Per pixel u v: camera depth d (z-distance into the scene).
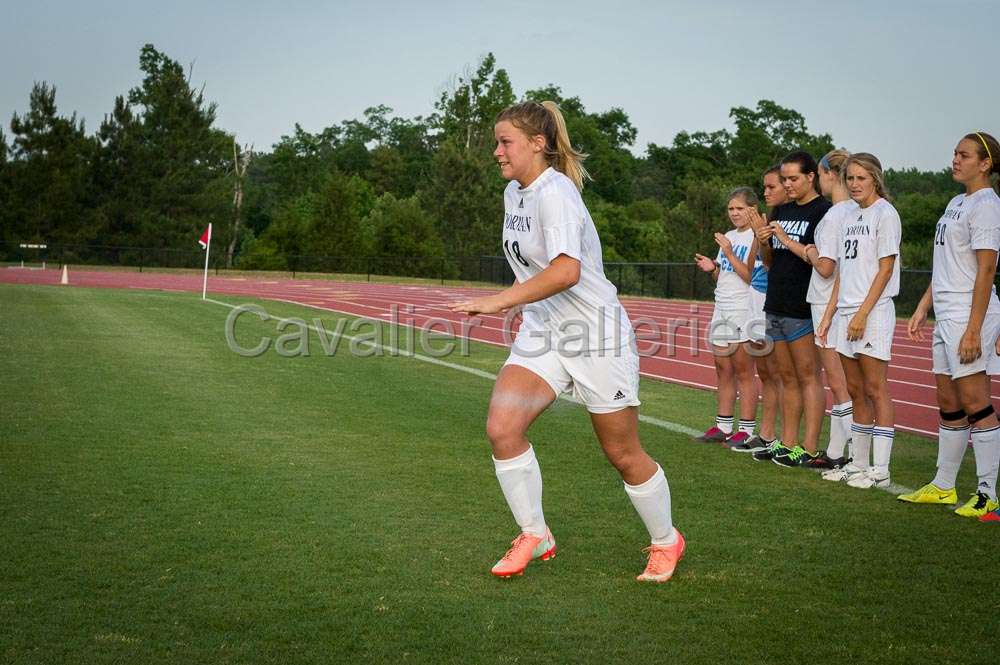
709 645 3.45
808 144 81.69
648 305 31.58
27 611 3.59
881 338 6.03
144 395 8.98
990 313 5.44
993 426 5.39
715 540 4.82
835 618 3.73
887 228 5.98
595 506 5.41
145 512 5.01
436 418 8.26
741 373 7.45
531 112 4.05
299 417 8.12
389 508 5.23
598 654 3.34
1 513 4.93
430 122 102.56
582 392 4.19
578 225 3.95
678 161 89.44
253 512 5.07
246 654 3.26
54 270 47.91
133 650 3.26
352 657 3.26
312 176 87.12
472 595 3.92
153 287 35.69
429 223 57.25
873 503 5.68
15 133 57.03
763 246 6.93
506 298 3.84
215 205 63.03
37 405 8.22
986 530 5.08
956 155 5.54
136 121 60.34
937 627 3.65
